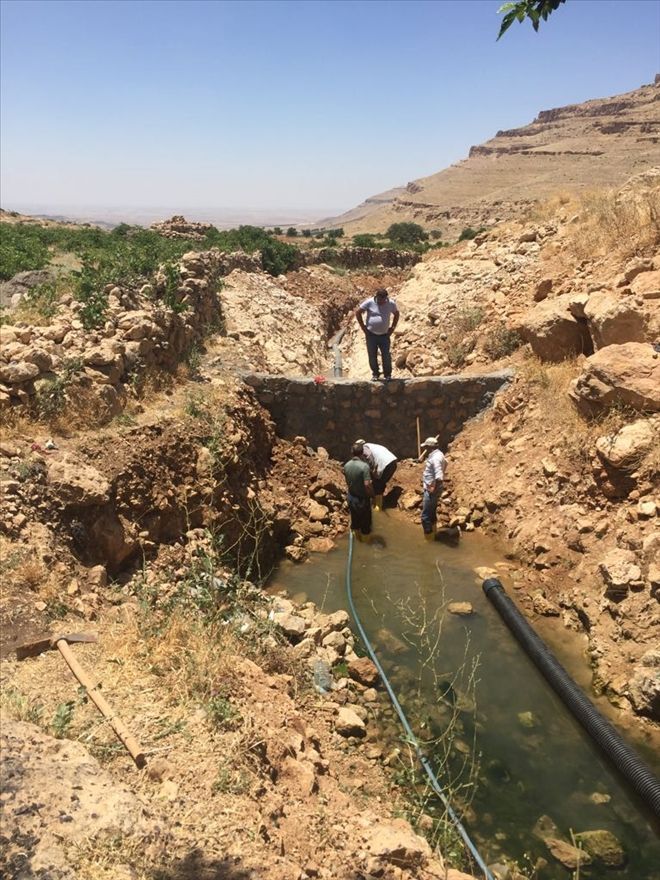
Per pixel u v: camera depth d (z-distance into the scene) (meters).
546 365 11.05
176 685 4.68
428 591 8.37
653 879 4.66
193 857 3.40
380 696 6.43
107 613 5.70
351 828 4.19
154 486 7.81
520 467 9.80
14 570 5.55
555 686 6.46
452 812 4.83
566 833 5.00
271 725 4.82
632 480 8.11
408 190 139.25
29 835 3.24
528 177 117.38
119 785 3.68
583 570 7.88
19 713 4.05
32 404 7.61
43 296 10.52
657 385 8.52
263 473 10.34
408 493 10.76
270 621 6.69
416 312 15.94
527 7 3.13
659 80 158.12
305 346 16.28
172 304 11.06
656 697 5.95
